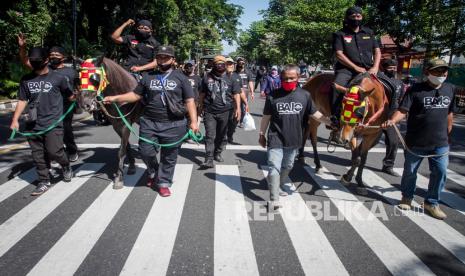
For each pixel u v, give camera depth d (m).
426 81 4.46
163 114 4.86
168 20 27.00
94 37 24.94
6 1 15.09
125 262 3.46
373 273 3.38
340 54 5.46
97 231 4.07
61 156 5.35
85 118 11.95
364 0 23.98
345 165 7.07
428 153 4.59
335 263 3.52
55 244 3.77
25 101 5.11
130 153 6.02
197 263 3.47
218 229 4.16
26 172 6.10
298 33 37.66
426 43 19.45
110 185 5.56
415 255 3.71
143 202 4.91
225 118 6.71
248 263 3.48
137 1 24.41
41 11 17.50
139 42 6.27
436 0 18.61
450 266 3.52
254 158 7.37
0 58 15.77
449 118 4.54
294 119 4.52
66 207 4.71
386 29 22.83
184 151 7.86
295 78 4.45
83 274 3.26
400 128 11.58
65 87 5.20
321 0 37.22
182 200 5.01
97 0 23.77
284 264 3.48
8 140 8.40
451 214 4.79
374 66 5.37
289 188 5.63
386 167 6.56
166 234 4.02
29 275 3.22
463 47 17.92
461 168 7.16
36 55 4.84
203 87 6.64
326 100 5.69
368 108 4.79
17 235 3.95
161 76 4.81
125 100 4.86
